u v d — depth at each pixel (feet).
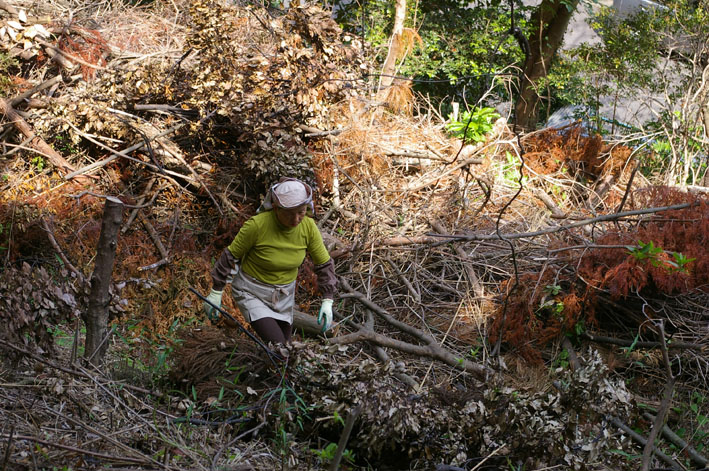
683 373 16.85
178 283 18.29
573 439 11.66
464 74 36.04
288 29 20.95
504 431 11.73
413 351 16.72
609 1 42.47
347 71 21.85
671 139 30.63
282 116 21.25
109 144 21.71
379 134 24.00
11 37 21.83
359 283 19.80
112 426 11.39
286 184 13.52
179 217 20.83
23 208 18.61
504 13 38.47
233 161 21.91
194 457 10.97
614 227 20.33
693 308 18.07
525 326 17.38
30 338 12.54
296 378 12.73
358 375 12.26
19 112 20.93
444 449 11.87
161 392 13.12
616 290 17.15
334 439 12.61
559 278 18.54
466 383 16.16
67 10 25.20
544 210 22.74
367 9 36.32
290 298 14.64
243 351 14.20
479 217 22.17
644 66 33.65
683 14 32.19
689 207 19.53
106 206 12.89
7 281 12.12
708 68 31.17
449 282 19.84
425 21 36.45
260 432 12.55
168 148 21.18
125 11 28.12
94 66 22.40
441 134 26.81
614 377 16.74
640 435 14.10
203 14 20.06
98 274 13.19
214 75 20.47
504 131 27.22
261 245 13.89
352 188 22.54
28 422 11.20
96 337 13.41
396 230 21.38
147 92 21.59
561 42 39.37
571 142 26.55
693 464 13.67
